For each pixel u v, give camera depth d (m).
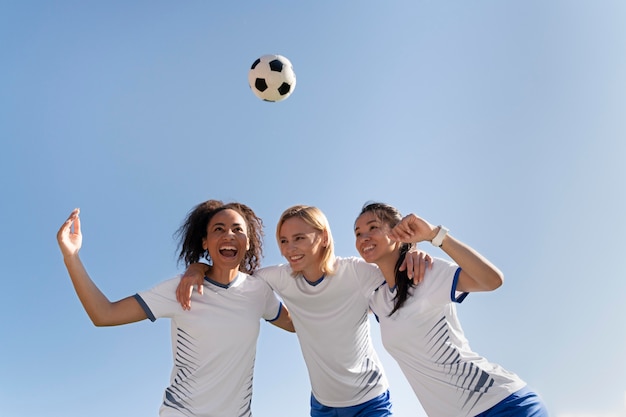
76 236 5.54
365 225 5.97
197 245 6.49
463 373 5.47
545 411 5.38
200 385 5.64
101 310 5.49
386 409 6.57
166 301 5.80
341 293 6.38
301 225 6.26
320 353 6.48
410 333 5.64
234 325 5.79
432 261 5.77
